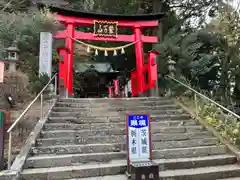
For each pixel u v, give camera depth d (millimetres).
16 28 9938
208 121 6168
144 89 9805
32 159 4246
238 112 8961
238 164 4828
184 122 6309
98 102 7312
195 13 13516
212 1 12500
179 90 8047
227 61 9336
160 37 12969
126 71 15648
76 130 5426
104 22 10242
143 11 13695
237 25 8805
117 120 6148
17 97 7121
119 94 15438
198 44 10969
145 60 11734
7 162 4176
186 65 10500
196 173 4246
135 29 10531
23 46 9586
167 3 13414
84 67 15727
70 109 6500
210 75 11312
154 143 5180
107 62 16984
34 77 7820
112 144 4957
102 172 4188
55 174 3986
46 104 6816
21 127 5449
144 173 3654
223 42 9523
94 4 15586
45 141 4863
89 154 4590
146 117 4285
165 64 9773
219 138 5570
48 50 8203
